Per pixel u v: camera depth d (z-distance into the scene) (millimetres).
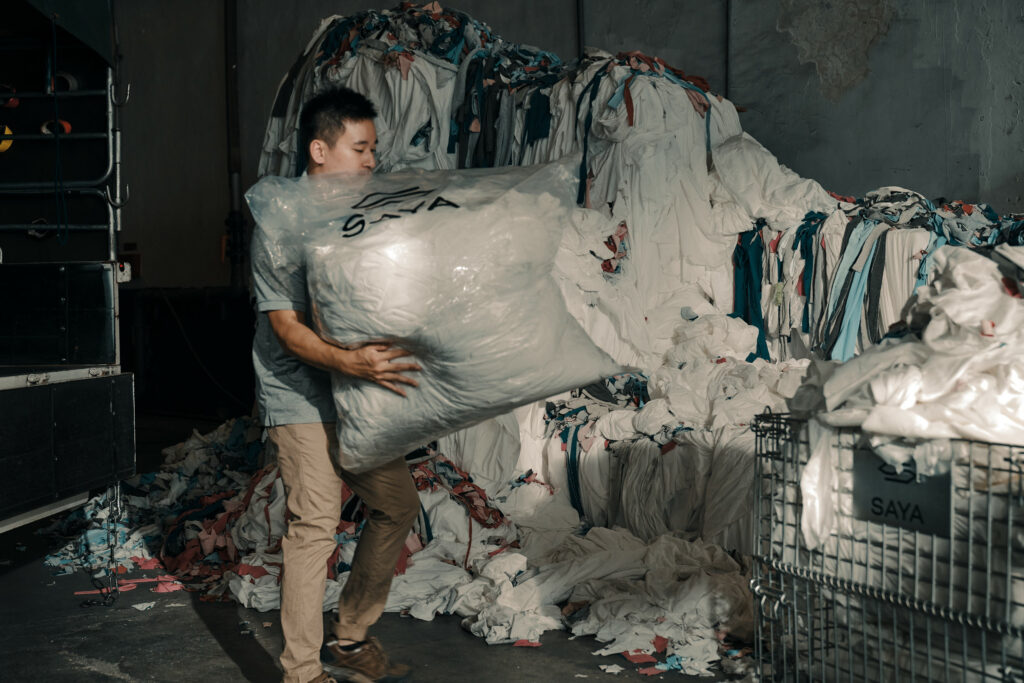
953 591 1726
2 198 3648
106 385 3020
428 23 5168
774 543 2129
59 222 3598
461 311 1946
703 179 4809
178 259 9641
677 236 4688
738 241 4660
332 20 5512
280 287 2107
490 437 3996
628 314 4441
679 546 3221
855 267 4191
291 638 2182
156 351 9789
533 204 2082
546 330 2051
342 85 5129
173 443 7586
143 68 9648
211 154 9336
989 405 1718
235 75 9086
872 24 6348
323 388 2215
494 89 5090
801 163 6668
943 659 1789
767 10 6688
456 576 3225
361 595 2355
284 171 5270
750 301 4555
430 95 4977
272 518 3418
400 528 2330
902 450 1769
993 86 5992
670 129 4730
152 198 9766
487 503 3615
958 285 1895
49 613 3102
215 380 9273
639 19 7195
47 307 3363
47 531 4242
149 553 3844
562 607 3061
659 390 4078
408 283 1923
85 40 3367
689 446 3521
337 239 1959
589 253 4457
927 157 6246
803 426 2023
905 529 1800
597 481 3797
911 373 1804
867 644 1959
